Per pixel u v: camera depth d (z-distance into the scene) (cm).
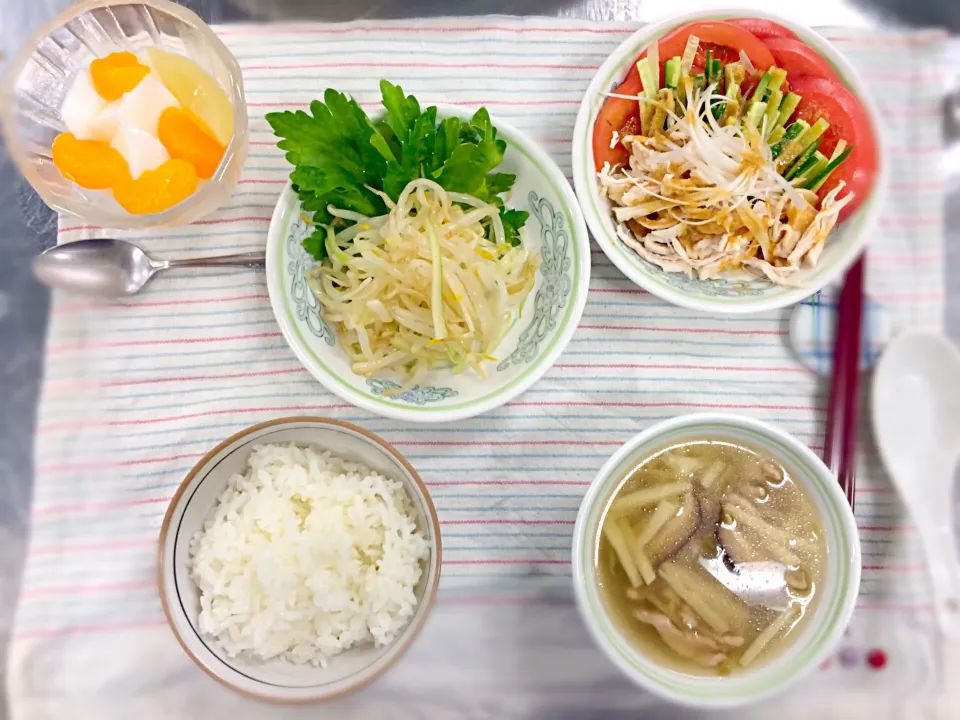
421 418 34
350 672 33
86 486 38
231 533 34
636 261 38
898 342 39
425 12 42
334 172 35
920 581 38
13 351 39
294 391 39
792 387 39
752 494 35
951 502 39
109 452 38
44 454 38
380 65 41
